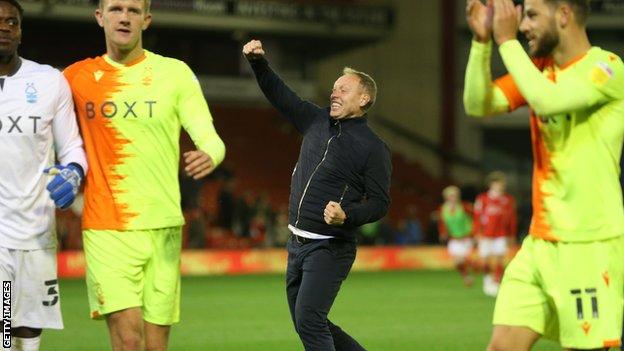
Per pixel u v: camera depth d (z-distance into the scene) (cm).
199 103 1255
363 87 1312
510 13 988
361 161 1296
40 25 5600
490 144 6712
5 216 1253
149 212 1230
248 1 5519
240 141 6141
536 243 1028
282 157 6141
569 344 1008
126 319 1223
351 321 2567
